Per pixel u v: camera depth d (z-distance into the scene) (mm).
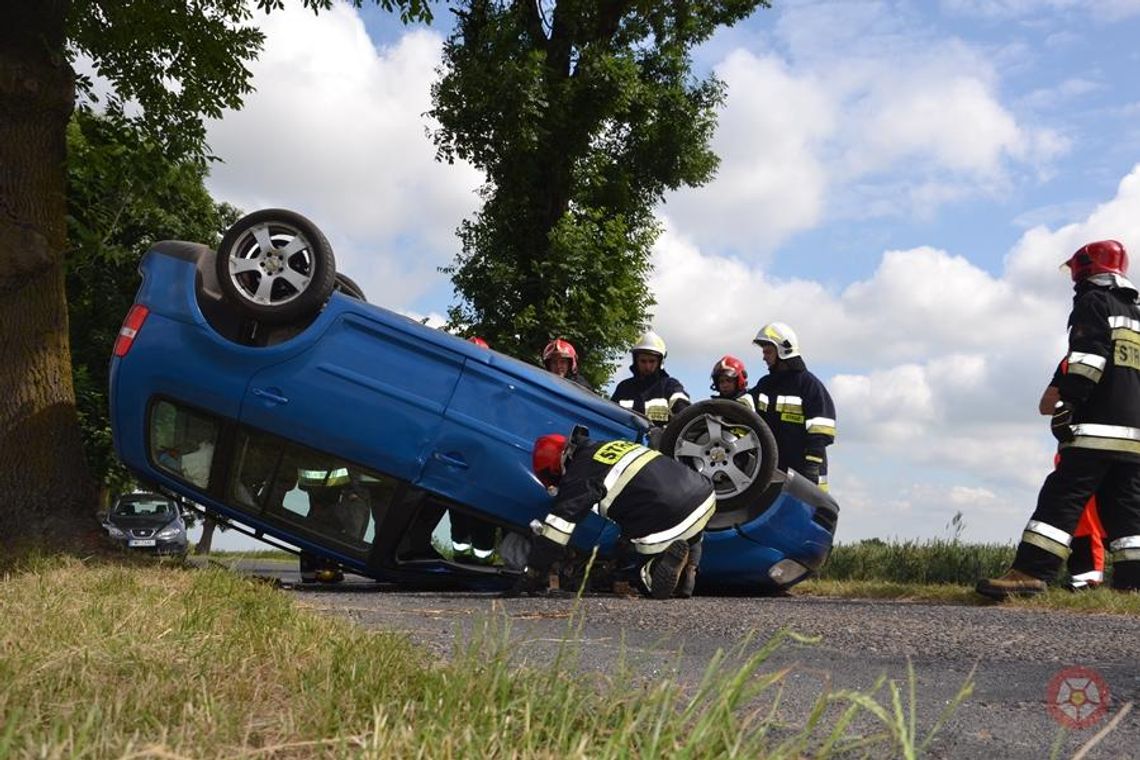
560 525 6379
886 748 2180
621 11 20031
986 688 2949
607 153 21141
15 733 1604
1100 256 6684
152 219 23031
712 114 21688
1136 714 2586
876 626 4594
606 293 18703
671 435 7492
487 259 18875
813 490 7910
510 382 7152
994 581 6645
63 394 7867
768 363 9156
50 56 7992
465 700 2070
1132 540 6625
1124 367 6516
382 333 7090
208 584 4844
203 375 7023
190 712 1922
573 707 2049
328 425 6984
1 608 3607
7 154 7793
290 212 6945
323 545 7195
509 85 17875
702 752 1698
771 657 3580
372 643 2896
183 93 12016
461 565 7488
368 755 1627
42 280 7863
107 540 7504
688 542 6641
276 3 11680
